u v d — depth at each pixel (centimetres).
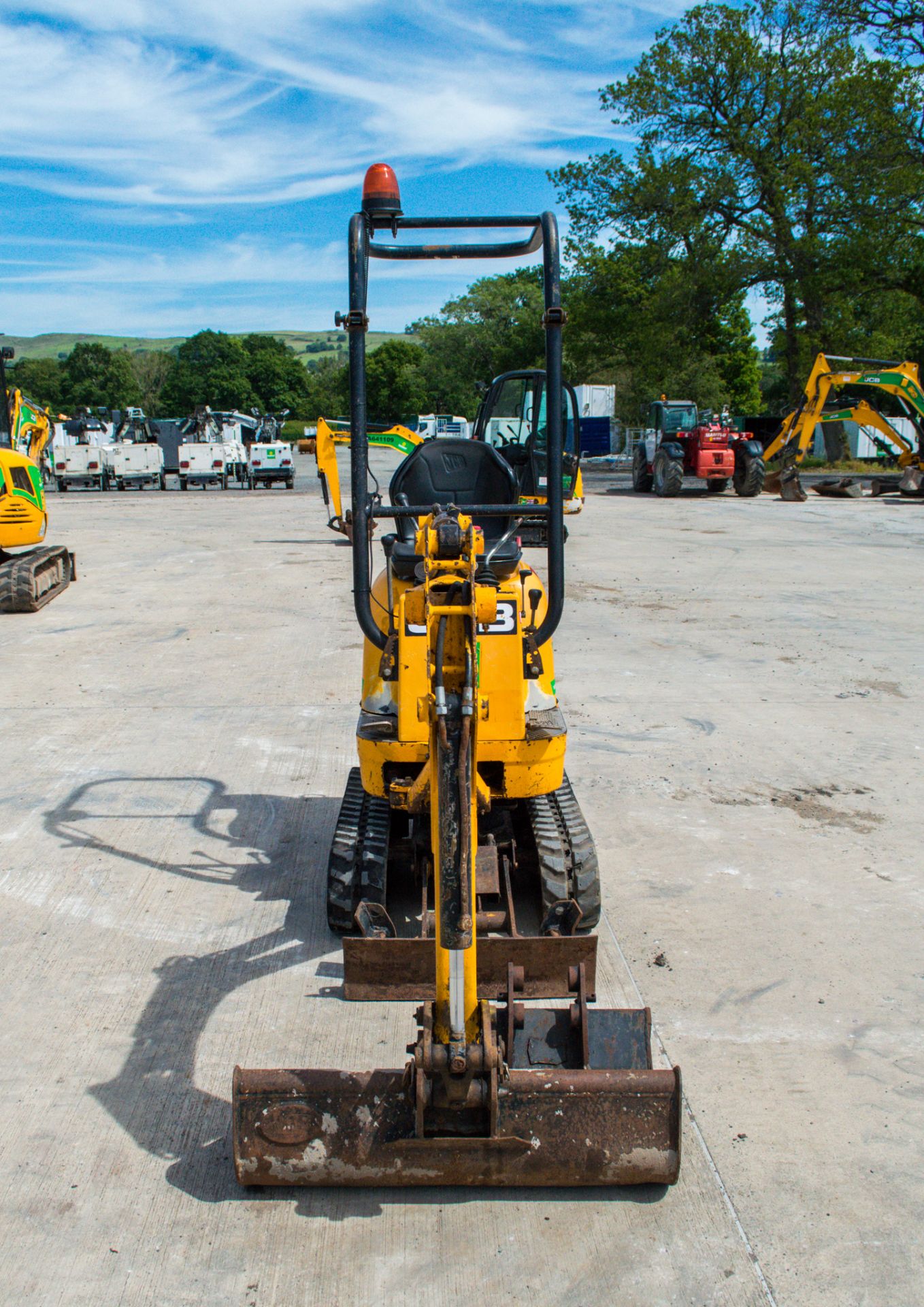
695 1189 315
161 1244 294
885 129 3128
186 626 1085
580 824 468
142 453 2939
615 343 4081
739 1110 351
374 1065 368
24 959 444
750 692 848
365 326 359
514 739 417
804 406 2342
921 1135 340
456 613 285
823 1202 310
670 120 3591
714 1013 407
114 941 459
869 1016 406
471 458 487
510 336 7494
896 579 1352
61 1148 331
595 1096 300
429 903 437
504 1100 299
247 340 10375
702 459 2456
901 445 2377
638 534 1802
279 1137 301
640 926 474
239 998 413
